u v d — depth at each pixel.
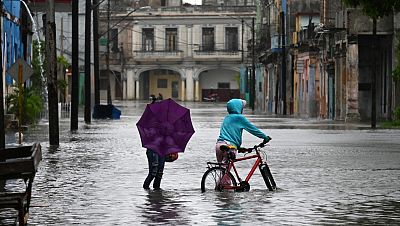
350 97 81.44
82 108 127.06
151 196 26.14
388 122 74.19
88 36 76.94
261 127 70.12
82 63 141.25
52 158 38.97
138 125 28.34
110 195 26.38
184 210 23.27
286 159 38.75
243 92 175.12
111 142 50.16
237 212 22.89
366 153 42.25
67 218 21.91
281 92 119.31
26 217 20.41
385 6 47.03
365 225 20.89
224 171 27.50
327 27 86.12
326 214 22.58
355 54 80.62
